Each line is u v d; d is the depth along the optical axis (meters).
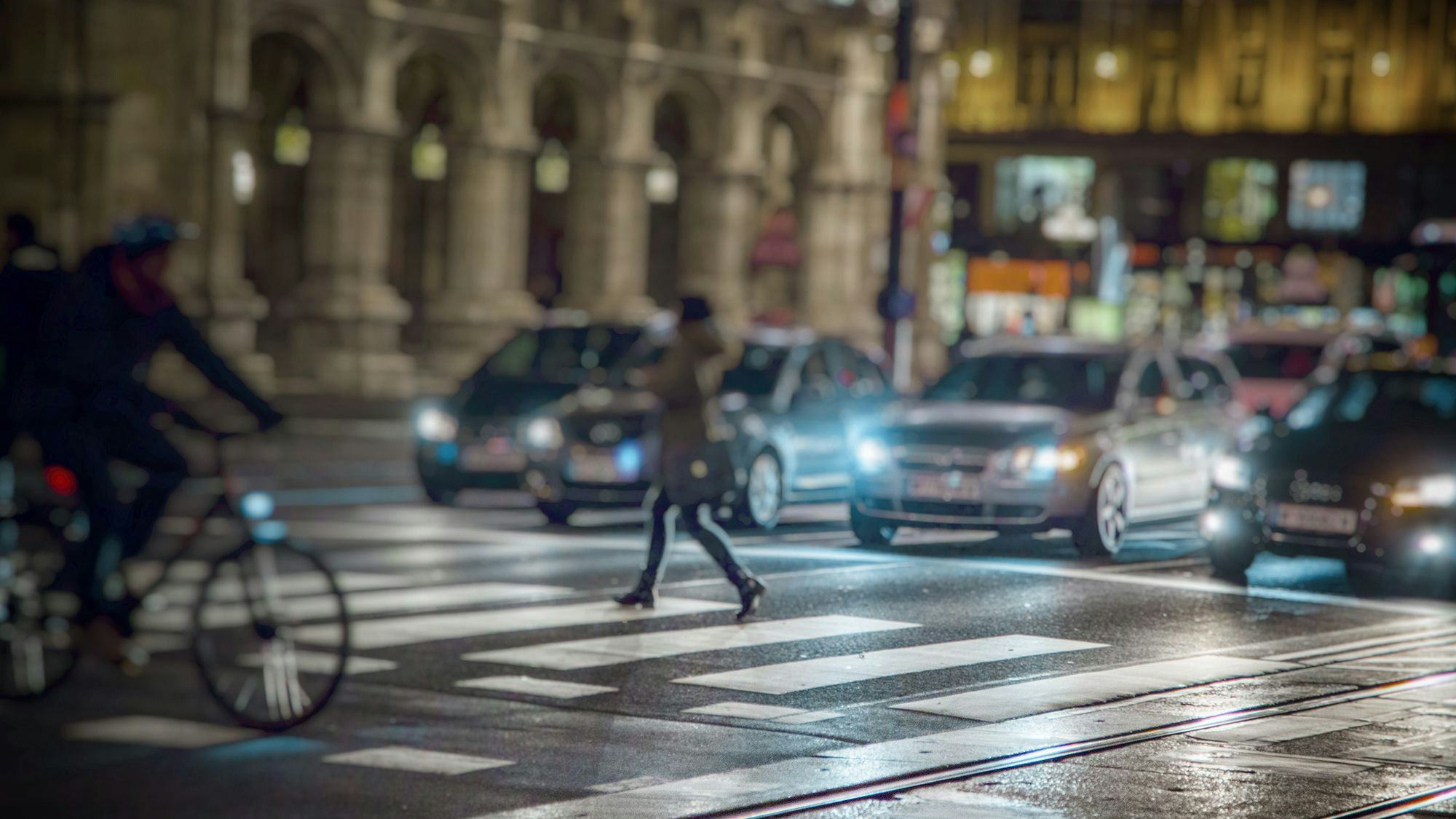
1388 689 13.51
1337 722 12.28
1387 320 57.16
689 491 15.76
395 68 44.84
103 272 10.84
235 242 41.12
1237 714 12.43
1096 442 21.27
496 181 47.50
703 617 15.78
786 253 54.59
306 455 33.41
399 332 55.84
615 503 23.27
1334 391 21.66
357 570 18.16
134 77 39.62
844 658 14.07
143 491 10.62
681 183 53.88
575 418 23.48
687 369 15.80
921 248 64.81
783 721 11.80
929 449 21.14
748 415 23.67
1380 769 11.00
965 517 20.95
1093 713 12.32
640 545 21.03
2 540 10.48
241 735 10.02
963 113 97.56
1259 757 11.19
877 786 10.23
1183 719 12.21
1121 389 22.56
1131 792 10.25
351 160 44.09
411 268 56.56
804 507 27.28
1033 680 13.38
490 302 47.66
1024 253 95.12
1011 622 16.05
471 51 46.72
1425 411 21.14
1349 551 18.69
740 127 53.94
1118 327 93.94
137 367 10.83
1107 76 96.69
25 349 12.41
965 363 23.42
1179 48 96.31
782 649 14.37
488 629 14.84
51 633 10.30
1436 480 18.62
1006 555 21.25
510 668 13.27
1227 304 95.56
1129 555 21.52
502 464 25.19
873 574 18.98
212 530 10.51
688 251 53.75
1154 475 22.23
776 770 10.52
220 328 40.59
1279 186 94.94
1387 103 93.94
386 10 44.31
